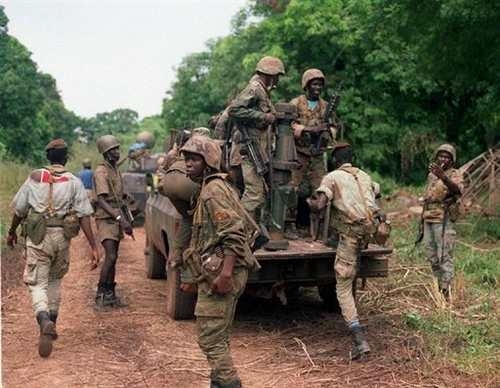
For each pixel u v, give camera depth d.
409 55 20.22
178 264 5.46
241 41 24.50
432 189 7.88
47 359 6.02
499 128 19.17
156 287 9.18
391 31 14.03
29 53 30.98
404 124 21.52
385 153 21.64
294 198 6.70
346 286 6.02
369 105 21.16
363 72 21.38
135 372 5.71
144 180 16.03
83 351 6.24
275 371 5.71
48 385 5.39
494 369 5.51
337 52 21.30
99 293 7.98
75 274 10.09
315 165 7.49
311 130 7.25
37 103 30.55
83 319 7.41
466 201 13.98
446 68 13.98
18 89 29.47
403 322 6.80
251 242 4.90
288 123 6.86
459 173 7.80
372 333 6.50
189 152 4.80
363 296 7.89
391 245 10.95
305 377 5.55
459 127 21.72
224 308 4.74
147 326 7.11
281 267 6.49
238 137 6.91
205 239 4.75
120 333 6.84
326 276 6.61
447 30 13.08
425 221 7.95
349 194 5.98
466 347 6.02
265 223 6.71
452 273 7.84
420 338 6.18
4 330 6.89
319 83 7.44
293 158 6.82
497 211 13.41
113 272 7.96
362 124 21.20
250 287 6.70
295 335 6.71
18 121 30.02
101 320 7.36
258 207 6.71
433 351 5.87
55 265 6.37
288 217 7.33
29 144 30.39
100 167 7.94
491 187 13.92
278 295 6.61
